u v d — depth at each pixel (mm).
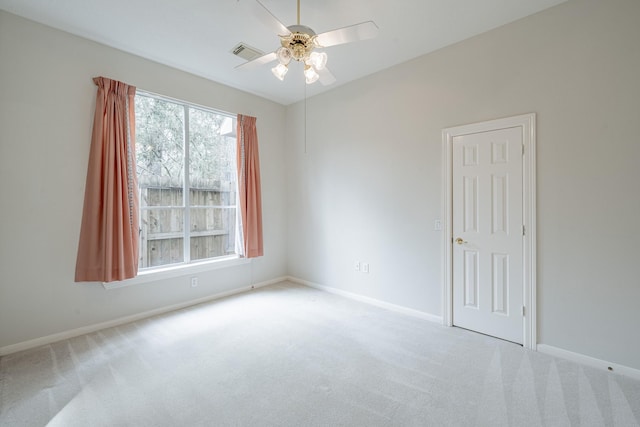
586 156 2170
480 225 2691
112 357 2307
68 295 2631
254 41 2773
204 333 2736
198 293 3568
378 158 3432
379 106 3400
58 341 2562
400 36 2680
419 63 3045
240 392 1887
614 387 1913
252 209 3969
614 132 2066
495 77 2568
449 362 2232
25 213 2424
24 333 2428
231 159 4016
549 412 1693
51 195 2531
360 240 3645
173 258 3428
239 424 1611
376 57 3070
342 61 3152
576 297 2229
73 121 2629
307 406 1756
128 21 2459
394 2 2211
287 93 4074
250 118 3979
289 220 4586
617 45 2045
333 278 3979
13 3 2223
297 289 4145
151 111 3227
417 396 1844
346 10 2309
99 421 1635
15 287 2391
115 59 2869
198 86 3504
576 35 2188
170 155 3387
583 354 2201
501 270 2582
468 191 2758
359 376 2061
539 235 2379
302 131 4324
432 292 3020
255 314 3207
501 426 1592
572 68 2211
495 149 2582
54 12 2334
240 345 2508
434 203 2982
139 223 3092
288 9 2297
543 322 2371
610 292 2102
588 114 2156
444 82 2877
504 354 2344
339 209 3873
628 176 2027
